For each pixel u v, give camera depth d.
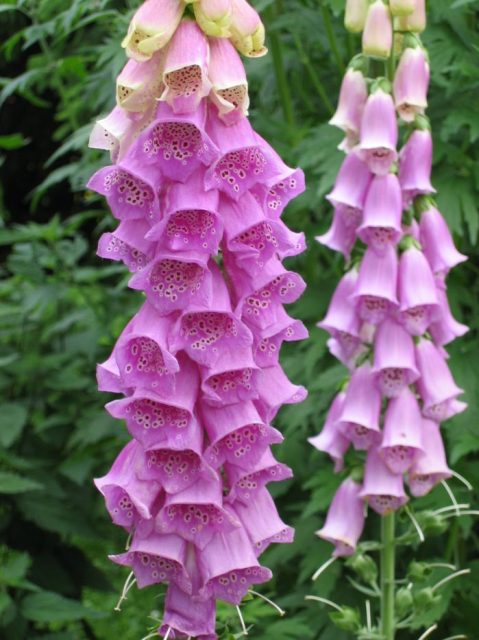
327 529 0.92
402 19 0.89
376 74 1.05
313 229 1.21
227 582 0.70
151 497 0.69
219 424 0.69
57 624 1.51
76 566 1.40
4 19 1.69
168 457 0.69
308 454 1.22
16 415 1.23
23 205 2.31
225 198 0.67
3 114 2.19
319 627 1.16
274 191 0.69
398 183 0.90
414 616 0.91
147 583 0.70
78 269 1.36
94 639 1.46
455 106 1.12
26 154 2.26
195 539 0.69
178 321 0.67
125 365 0.68
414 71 0.89
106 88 1.22
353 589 1.18
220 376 0.69
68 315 1.35
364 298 0.91
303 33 1.25
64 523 1.26
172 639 0.71
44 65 1.40
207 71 0.66
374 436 0.92
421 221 0.92
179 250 0.66
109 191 0.67
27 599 1.14
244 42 0.68
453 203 1.10
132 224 0.68
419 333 0.91
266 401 0.70
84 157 1.29
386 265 0.90
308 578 1.24
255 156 0.67
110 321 1.32
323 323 0.94
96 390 1.32
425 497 1.12
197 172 0.66
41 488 1.19
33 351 1.37
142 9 0.66
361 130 0.90
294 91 1.34
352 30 0.91
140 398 0.69
